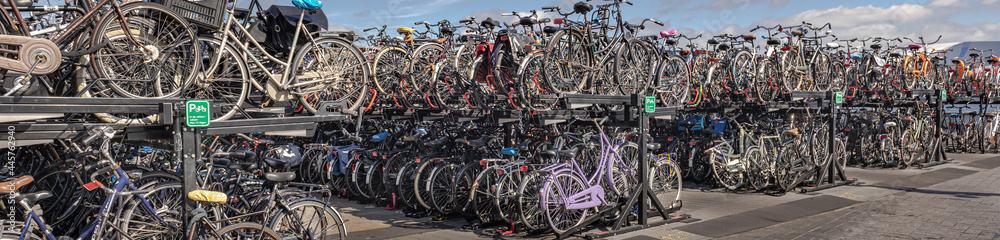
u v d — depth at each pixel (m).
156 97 3.71
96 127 3.59
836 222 6.27
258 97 4.60
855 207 7.12
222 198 3.67
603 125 6.30
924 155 11.14
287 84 4.55
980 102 13.36
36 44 3.21
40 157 4.64
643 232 5.74
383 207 7.25
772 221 6.32
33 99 3.21
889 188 8.47
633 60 6.40
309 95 4.93
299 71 4.73
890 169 10.59
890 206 7.13
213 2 4.01
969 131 13.38
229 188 4.37
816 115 9.01
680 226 5.98
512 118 5.94
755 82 8.20
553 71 5.73
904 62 10.66
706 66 8.63
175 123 3.69
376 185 7.41
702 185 9.00
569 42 5.80
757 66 8.20
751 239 5.54
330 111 5.05
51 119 3.83
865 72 10.18
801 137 8.42
